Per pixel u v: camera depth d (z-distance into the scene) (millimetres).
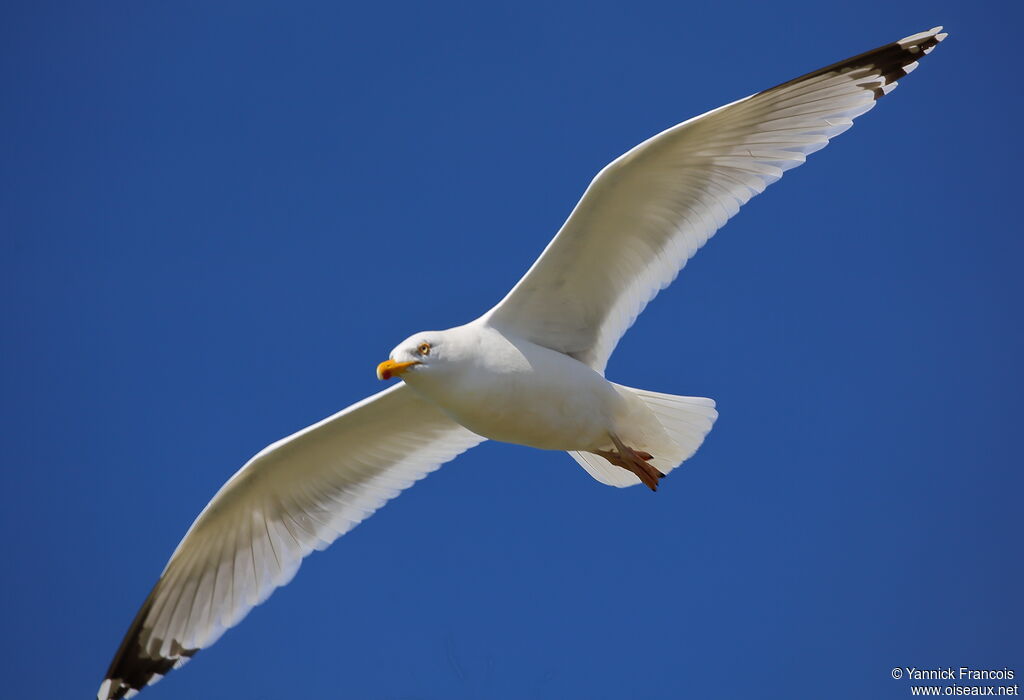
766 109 11391
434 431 13156
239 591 13180
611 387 11922
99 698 13180
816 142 11727
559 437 11953
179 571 13180
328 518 13336
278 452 12492
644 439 12273
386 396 12367
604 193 11258
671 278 12031
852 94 11727
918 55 11766
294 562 13195
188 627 13172
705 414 12320
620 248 11922
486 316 11844
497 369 11383
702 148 11391
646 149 10977
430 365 11203
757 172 11789
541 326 12148
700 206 11875
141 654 13227
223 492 12625
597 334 12305
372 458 13203
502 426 11742
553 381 11570
